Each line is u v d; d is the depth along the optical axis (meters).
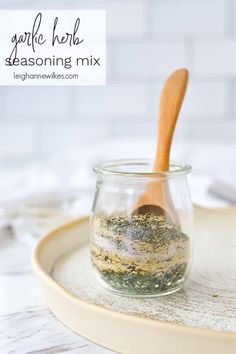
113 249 0.41
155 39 1.04
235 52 1.01
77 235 0.53
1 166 1.13
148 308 0.40
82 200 0.69
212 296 0.42
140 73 1.05
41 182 0.85
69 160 0.92
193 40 1.02
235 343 0.33
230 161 0.86
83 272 0.47
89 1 1.04
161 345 0.34
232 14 1.00
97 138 1.09
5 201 0.66
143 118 1.07
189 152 0.90
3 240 0.60
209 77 1.03
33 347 0.37
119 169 0.46
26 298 0.45
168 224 0.42
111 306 0.40
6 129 1.11
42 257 0.47
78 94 1.08
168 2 1.02
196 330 0.33
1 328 0.39
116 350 0.36
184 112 1.05
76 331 0.39
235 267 0.48
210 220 0.60
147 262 0.41
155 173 0.42
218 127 1.04
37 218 0.60
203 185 0.72
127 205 0.42
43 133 1.11
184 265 0.42
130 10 1.03
